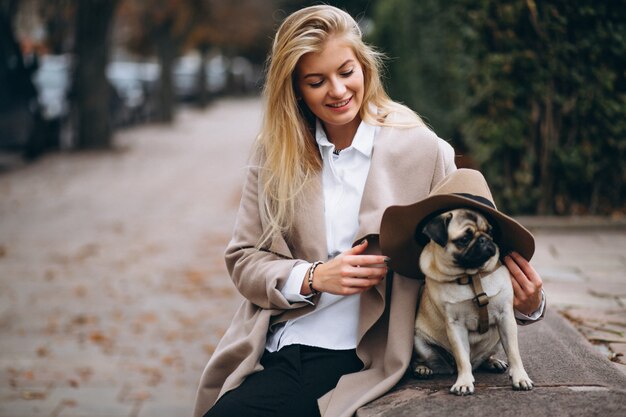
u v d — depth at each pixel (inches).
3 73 641.0
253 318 98.3
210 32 1430.9
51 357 236.8
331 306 96.0
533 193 256.5
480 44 256.8
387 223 86.2
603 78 243.1
